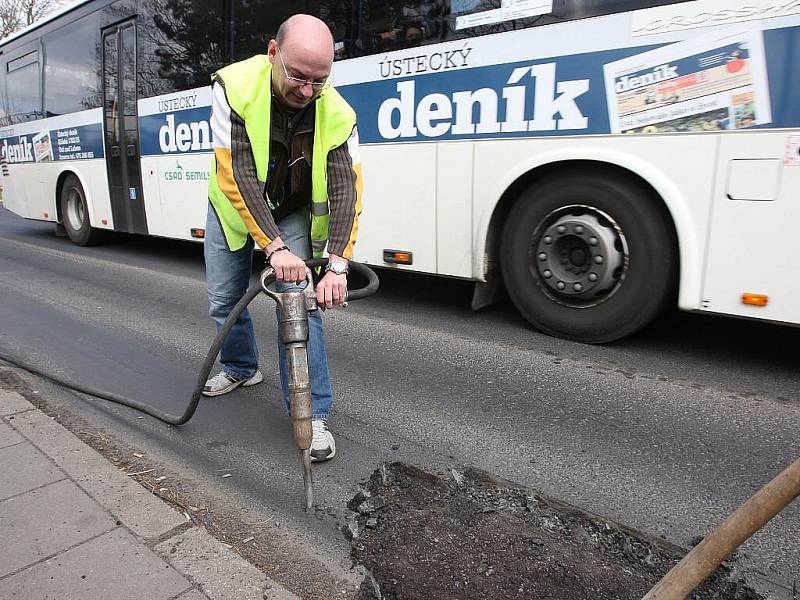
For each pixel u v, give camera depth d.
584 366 3.86
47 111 9.33
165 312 5.32
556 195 4.16
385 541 2.14
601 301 4.12
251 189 2.25
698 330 4.57
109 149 8.06
